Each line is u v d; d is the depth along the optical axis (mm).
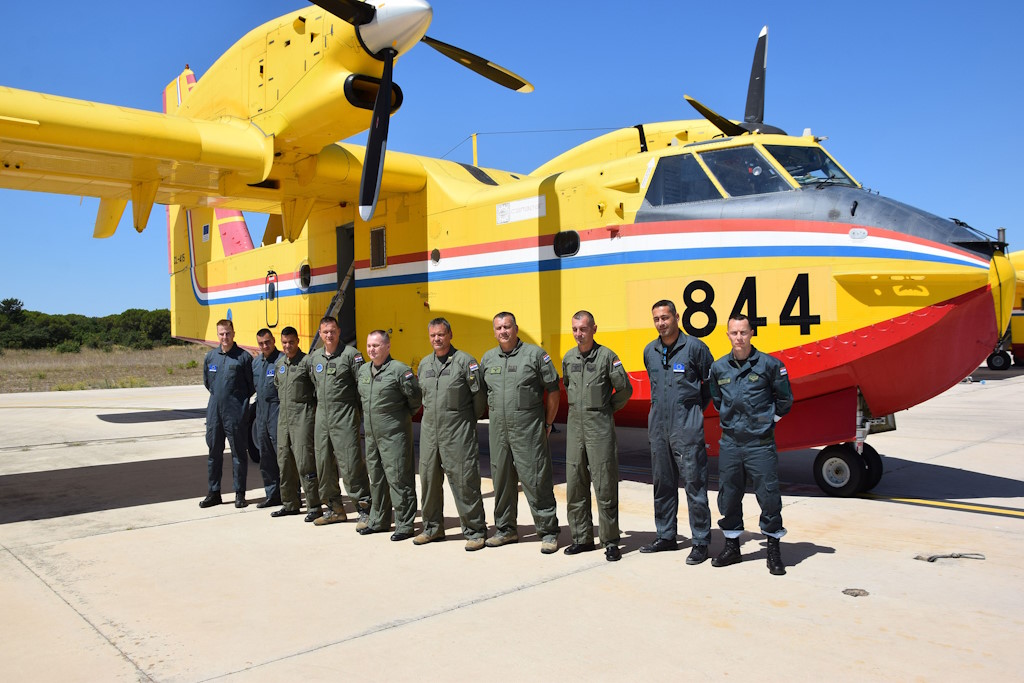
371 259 9781
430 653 3406
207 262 14180
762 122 8461
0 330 52438
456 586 4363
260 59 7938
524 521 6070
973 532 5352
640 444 10289
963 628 3594
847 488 6613
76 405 18453
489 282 8250
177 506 6809
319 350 5965
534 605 4012
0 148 6938
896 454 8859
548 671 3193
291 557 5043
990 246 5875
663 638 3529
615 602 4035
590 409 4801
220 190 8766
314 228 10828
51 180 8172
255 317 12492
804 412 6629
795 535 5344
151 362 42719
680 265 6723
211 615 3949
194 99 9086
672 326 4695
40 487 7801
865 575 4418
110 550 5281
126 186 8516
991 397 16438
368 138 7145
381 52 7145
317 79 7332
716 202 6699
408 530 5488
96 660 3393
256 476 8453
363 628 3730
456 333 8633
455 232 8641
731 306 6465
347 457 5770
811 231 6223
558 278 7570
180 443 11266
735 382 4535
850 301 6035
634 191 7133
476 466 5203
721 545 5172
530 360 5066
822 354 6141
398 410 5492
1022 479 7336
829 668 3170
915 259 5812
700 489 4703
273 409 6594
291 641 3580
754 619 3750
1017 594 4062
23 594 4344
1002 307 5875
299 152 8180
